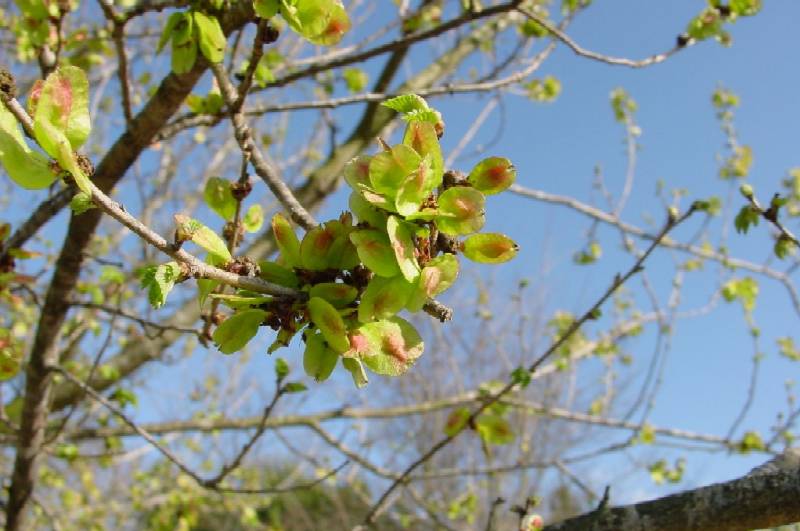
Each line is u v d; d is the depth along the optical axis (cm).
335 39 160
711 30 291
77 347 406
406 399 802
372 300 116
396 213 117
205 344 232
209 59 201
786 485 149
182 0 210
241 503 581
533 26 346
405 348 125
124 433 379
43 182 109
